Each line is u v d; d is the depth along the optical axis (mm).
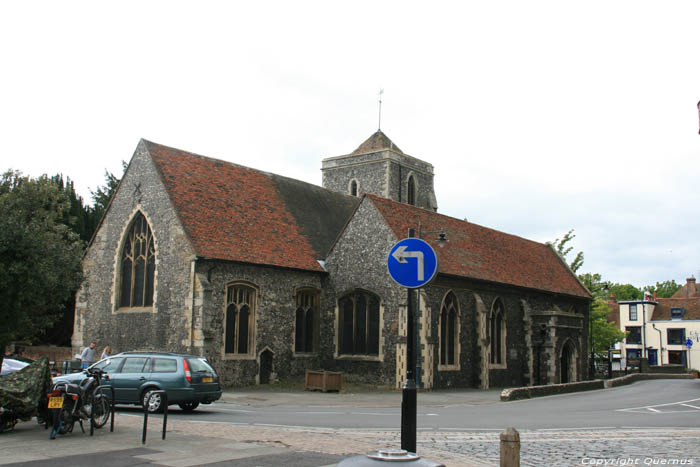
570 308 43719
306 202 36844
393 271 9312
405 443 8773
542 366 37719
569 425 16109
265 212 32719
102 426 13719
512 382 36188
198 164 31766
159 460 10070
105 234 30984
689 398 26859
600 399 26141
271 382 29234
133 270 29766
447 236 34594
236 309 28094
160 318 27641
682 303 74312
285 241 31797
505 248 40531
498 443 12695
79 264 17688
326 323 31844
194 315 26438
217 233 28500
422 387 28734
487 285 34531
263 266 29031
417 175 51375
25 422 14289
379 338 29734
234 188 32375
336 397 24906
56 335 40906
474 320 33250
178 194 28781
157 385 17531
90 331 30719
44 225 16547
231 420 16172
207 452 10781
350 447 11367
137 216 29844
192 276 26641
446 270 30891
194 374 17719
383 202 32094
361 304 30859
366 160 49281
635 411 20703
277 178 36500
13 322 14289
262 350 28812
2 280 13695
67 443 11688
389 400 23953
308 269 31156
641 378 45031
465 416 18484
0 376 13195
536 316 38219
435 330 30266
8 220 14305
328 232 35781
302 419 16719
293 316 30562
